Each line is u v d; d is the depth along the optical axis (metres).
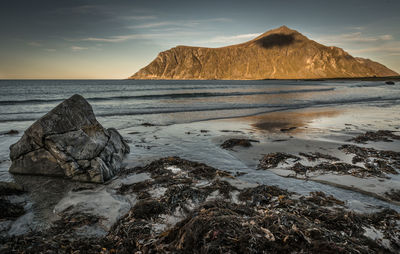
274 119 16.25
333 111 20.11
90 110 8.25
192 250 3.21
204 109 21.09
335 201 5.04
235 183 6.09
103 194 5.66
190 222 3.64
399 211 4.72
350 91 45.69
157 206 4.73
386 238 3.72
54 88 57.59
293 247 3.19
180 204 4.91
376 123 14.60
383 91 45.66
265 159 7.87
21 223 4.43
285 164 7.52
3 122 14.92
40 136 6.71
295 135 11.56
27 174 6.93
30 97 32.62
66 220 4.53
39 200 5.39
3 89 52.31
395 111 19.89
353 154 8.48
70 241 3.91
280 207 4.73
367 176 6.44
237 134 11.84
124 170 7.21
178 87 64.81
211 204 4.60
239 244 3.17
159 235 3.86
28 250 3.60
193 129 13.08
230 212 4.16
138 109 20.70
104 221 4.53
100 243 3.82
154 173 6.88
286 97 32.94
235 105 23.86
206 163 7.80
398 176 6.48
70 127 7.21
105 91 45.66
